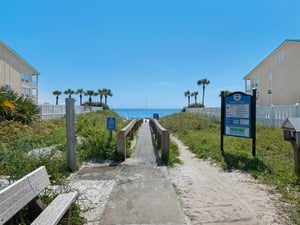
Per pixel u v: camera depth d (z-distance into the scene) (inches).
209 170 226.2
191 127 597.6
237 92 286.4
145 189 167.5
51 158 218.5
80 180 188.2
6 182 148.5
